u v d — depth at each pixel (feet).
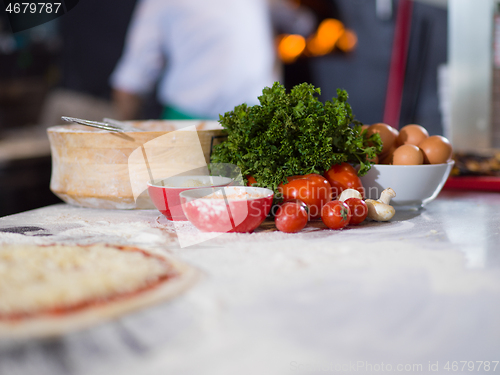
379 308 1.60
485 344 1.41
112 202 3.13
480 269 1.94
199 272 1.93
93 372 1.24
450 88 6.69
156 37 6.76
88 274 1.72
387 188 2.93
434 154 3.07
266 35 6.97
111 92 6.96
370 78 7.25
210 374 1.24
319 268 1.98
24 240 2.47
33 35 6.66
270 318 1.53
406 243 2.35
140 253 2.12
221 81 6.94
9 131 6.93
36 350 1.32
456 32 6.48
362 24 7.09
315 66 7.27
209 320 1.51
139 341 1.38
